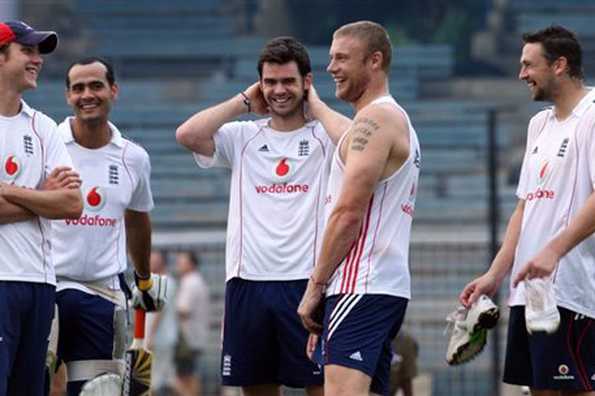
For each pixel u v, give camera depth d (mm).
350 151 27641
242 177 33094
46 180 30188
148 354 35500
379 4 113562
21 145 30156
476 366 69188
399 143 27734
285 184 32688
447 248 66812
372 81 28609
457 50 112062
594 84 106062
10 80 30078
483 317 30500
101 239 34312
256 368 32938
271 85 32625
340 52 28594
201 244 67125
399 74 106562
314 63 102125
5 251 29641
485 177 91375
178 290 67938
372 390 28500
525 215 31031
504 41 113375
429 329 75000
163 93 103625
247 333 32781
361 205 27344
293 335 32406
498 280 31234
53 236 34000
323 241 27656
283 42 32719
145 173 35094
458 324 31016
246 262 32719
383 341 27938
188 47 111000
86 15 114625
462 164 93875
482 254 77062
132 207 35344
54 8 114938
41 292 30172
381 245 27844
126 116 97188
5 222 29594
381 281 27797
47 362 32969
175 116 97562
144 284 36094
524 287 29781
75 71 33812
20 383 30328
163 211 88562
